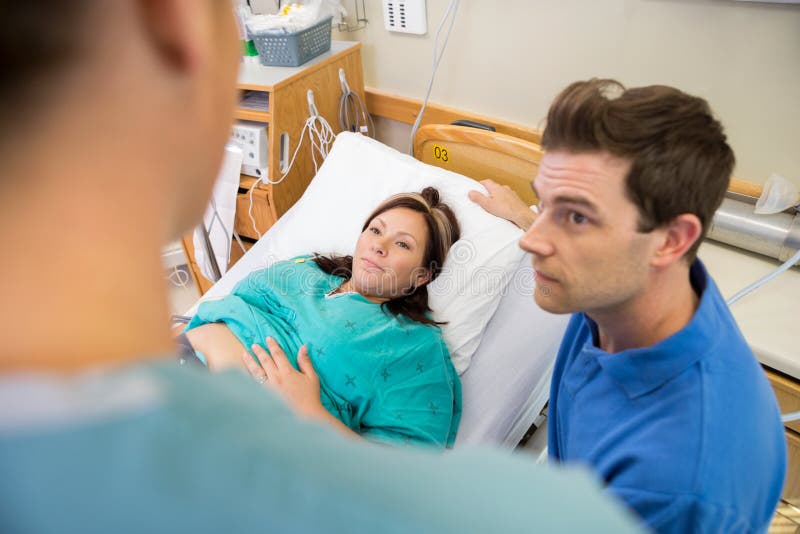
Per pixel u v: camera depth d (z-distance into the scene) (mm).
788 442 1192
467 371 1425
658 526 575
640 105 561
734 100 1322
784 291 1216
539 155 1500
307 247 1691
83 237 221
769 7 1176
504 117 1806
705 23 1278
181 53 254
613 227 595
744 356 649
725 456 573
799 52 1183
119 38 233
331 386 1314
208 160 303
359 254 1490
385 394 1280
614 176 573
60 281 209
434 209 1515
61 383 181
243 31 1835
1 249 207
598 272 628
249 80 1687
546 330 1444
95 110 230
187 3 247
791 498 1363
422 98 1981
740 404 608
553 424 929
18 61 216
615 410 700
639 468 604
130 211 242
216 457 191
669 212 578
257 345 1327
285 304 1423
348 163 1736
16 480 180
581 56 1529
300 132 1829
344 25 1980
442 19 1734
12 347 193
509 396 1369
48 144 221
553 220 628
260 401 230
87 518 185
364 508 190
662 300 655
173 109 262
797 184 1316
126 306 224
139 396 188
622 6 1385
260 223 1933
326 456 207
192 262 2113
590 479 227
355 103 2031
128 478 183
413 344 1340
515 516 199
